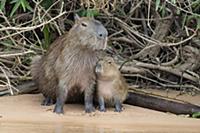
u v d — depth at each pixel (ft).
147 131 27.53
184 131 27.76
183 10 39.37
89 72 33.27
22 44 42.04
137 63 42.01
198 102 37.27
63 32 42.68
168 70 42.19
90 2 39.86
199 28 41.57
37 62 36.37
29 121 29.68
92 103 33.86
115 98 33.94
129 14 44.01
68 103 35.58
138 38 44.47
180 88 41.34
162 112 34.40
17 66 41.37
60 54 33.35
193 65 42.83
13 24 43.42
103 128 28.14
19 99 36.40
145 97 35.58
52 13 42.91
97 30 32.50
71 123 29.53
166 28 43.50
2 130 26.96
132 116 32.37
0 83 40.06
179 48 43.39
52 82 34.17
